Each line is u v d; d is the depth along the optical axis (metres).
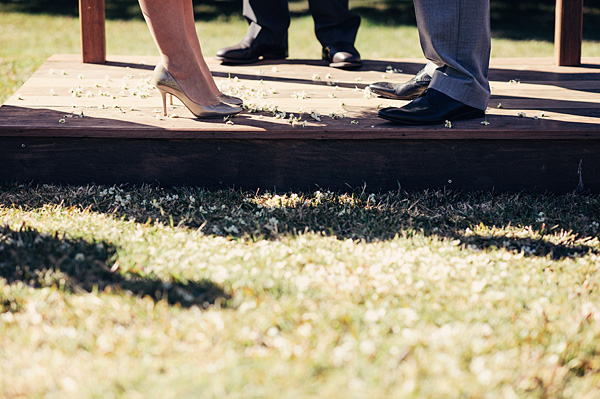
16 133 2.57
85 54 3.71
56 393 1.42
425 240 2.23
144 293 1.82
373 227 2.34
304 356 1.55
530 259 2.12
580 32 3.70
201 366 1.52
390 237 2.26
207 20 8.63
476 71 2.70
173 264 1.98
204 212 2.42
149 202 2.50
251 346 1.60
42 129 2.57
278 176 2.67
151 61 3.81
